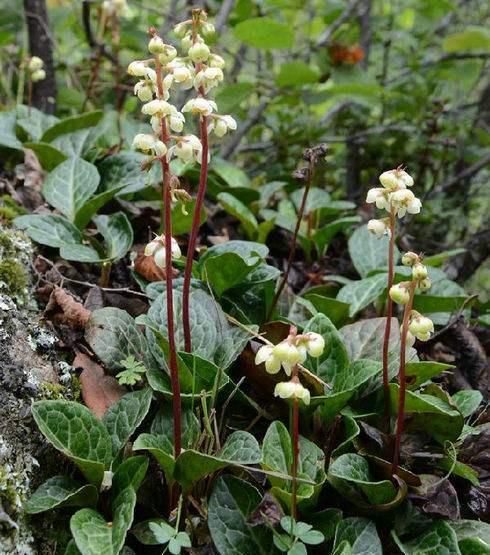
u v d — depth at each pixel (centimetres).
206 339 53
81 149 78
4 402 47
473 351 65
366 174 115
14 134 79
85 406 49
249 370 54
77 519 43
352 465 47
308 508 46
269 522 44
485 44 100
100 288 60
